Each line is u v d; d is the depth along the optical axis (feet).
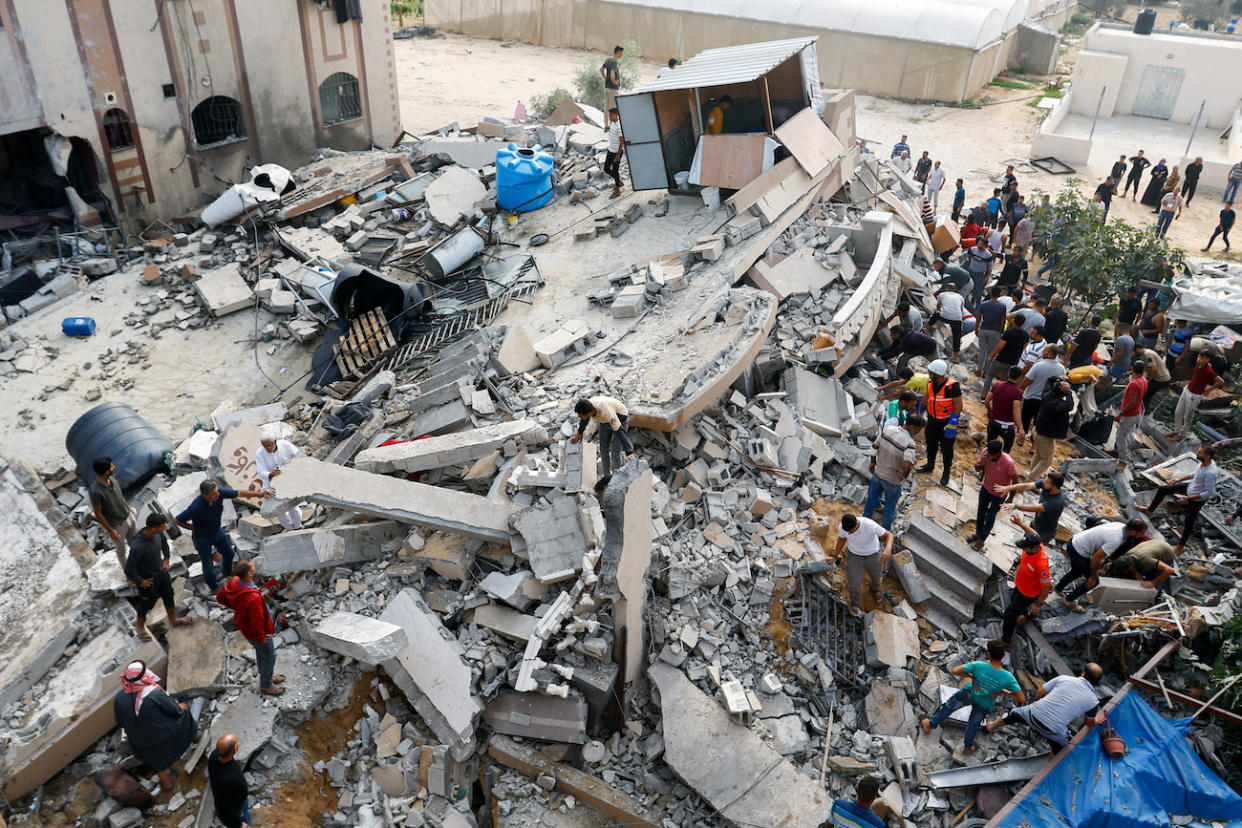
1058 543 37.24
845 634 31.91
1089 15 170.09
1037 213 65.36
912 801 27.22
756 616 32.12
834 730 29.14
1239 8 166.81
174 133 61.31
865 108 108.37
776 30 115.55
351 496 31.76
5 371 47.19
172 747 24.40
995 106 109.91
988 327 47.32
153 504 33.78
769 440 38.65
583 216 56.90
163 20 58.34
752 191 50.44
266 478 33.37
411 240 55.47
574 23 129.70
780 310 46.98
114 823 24.54
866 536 30.86
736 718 28.22
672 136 54.70
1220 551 37.60
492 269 51.93
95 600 30.94
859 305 45.27
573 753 27.81
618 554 26.37
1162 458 44.39
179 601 30.40
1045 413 38.19
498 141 66.13
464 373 39.40
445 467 35.01
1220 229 71.00
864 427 41.52
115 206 59.36
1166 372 45.52
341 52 70.18
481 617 29.45
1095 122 100.07
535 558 29.91
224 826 24.77
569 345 41.70
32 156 59.98
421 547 31.45
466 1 136.98
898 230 56.85
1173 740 27.68
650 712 29.30
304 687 27.50
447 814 25.89
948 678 30.94
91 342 49.80
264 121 66.74
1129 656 31.81
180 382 47.14
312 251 54.19
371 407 40.83
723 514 34.96
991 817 26.61
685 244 50.67
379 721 27.71
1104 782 26.30
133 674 23.49
